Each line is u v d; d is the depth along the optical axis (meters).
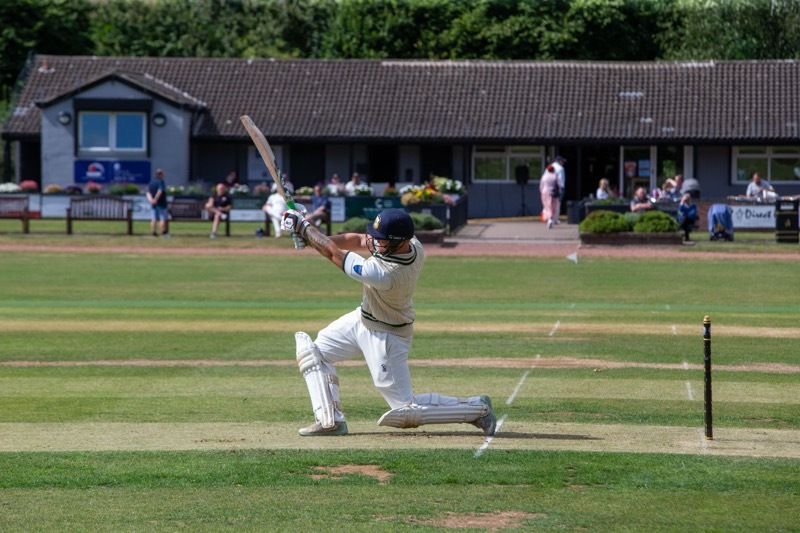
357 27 166.50
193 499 22.47
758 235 108.81
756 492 22.97
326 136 139.62
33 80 149.38
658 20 164.75
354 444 27.30
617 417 31.50
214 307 62.06
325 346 27.94
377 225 25.73
